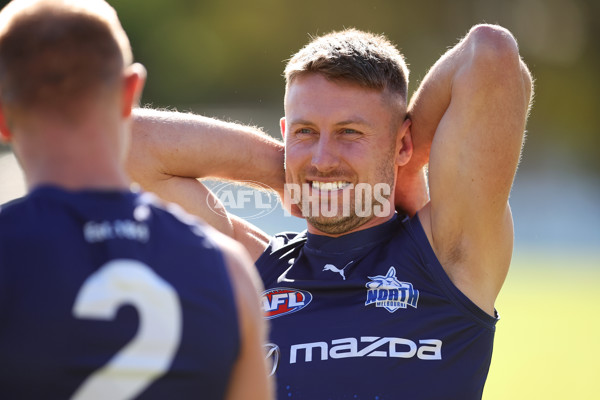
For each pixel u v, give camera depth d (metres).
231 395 5.50
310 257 10.11
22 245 4.95
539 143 92.88
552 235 56.53
